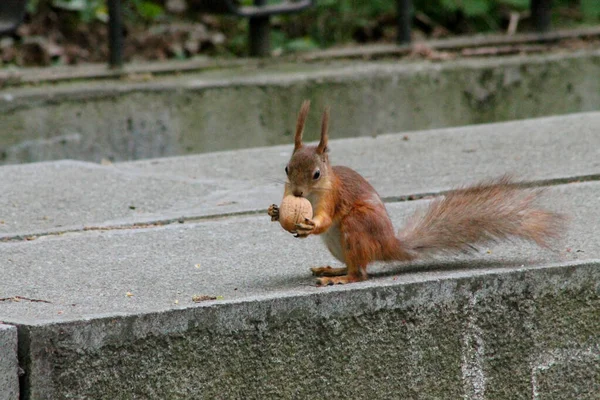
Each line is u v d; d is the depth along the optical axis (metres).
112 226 8.80
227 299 6.05
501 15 20.03
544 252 7.35
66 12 18.42
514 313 6.50
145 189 10.21
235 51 18.17
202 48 18.06
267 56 16.02
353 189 6.85
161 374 5.71
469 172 10.57
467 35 18.73
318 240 8.22
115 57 14.62
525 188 7.35
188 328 5.76
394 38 18.86
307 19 19.34
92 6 18.72
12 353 5.38
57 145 13.52
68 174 10.83
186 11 19.81
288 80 14.41
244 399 5.94
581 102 16.16
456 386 6.42
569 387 6.69
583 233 7.88
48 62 16.70
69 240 8.28
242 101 14.27
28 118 13.30
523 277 6.50
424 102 15.21
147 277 7.11
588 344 6.70
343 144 12.51
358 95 14.80
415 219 7.33
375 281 6.48
